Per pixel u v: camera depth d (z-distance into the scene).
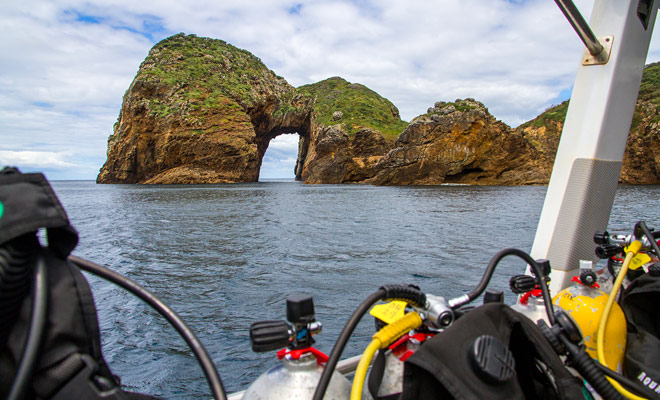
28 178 0.86
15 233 0.76
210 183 89.38
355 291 8.67
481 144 67.75
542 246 2.73
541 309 1.97
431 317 1.21
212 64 110.19
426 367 0.99
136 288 0.98
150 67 104.94
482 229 19.69
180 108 88.94
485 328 1.11
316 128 111.88
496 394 0.99
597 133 2.54
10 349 0.79
